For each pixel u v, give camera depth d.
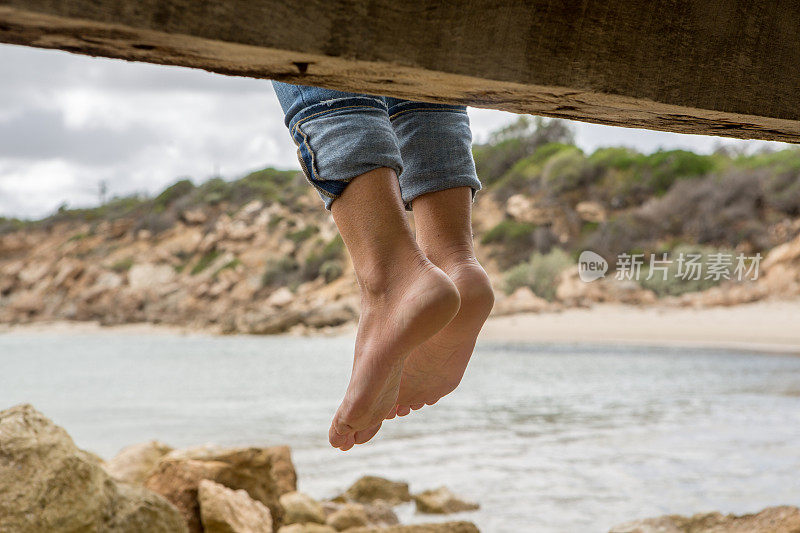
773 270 25.50
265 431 8.52
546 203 32.94
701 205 27.88
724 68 0.88
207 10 0.62
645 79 0.84
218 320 43.81
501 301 29.36
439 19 0.72
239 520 3.17
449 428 7.97
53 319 49.28
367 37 0.69
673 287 26.69
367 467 5.81
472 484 4.94
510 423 8.29
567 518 3.98
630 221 29.20
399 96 0.82
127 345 34.47
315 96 1.05
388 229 1.05
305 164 1.06
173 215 55.00
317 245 46.34
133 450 4.07
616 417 8.55
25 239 59.69
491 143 41.75
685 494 4.40
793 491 4.38
